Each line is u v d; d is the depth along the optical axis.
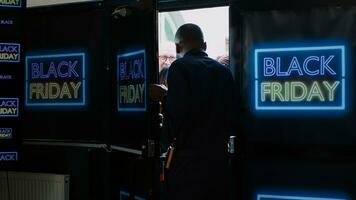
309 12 2.85
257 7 2.96
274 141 2.95
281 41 2.91
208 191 2.60
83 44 3.51
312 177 2.88
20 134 3.20
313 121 2.86
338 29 2.79
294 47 2.88
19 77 3.19
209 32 4.23
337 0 2.79
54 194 3.53
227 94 2.73
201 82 2.64
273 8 2.93
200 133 2.62
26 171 3.70
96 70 3.47
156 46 2.80
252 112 2.99
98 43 3.46
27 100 3.69
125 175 3.18
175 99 2.55
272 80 2.94
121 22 3.18
